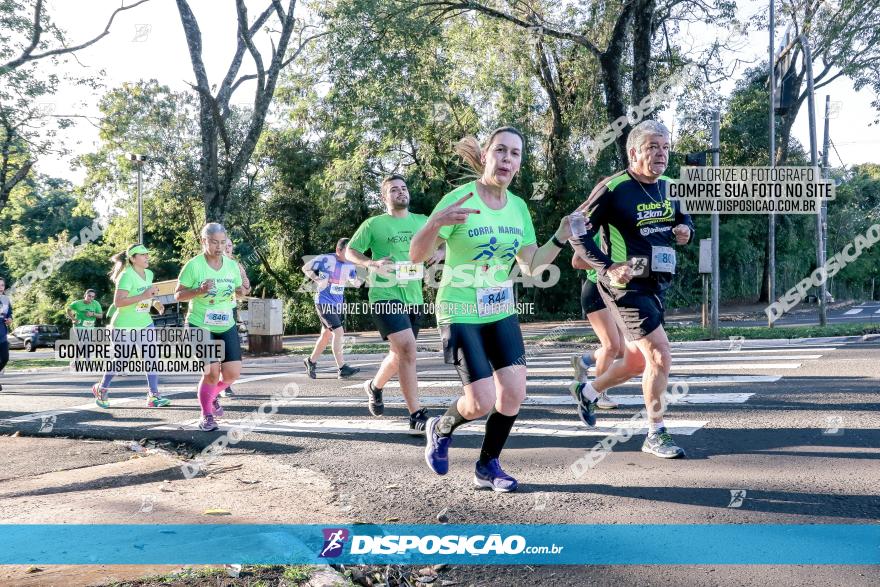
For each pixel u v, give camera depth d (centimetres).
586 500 384
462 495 405
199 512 381
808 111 1741
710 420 575
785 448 473
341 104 2111
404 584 291
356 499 405
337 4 2016
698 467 438
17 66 2241
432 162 3056
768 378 791
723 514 351
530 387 834
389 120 2127
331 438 585
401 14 1984
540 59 2620
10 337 4212
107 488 442
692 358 1087
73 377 1350
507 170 377
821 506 356
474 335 389
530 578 291
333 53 2041
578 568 297
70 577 281
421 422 584
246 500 406
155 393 814
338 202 3319
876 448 464
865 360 922
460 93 2853
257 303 1848
